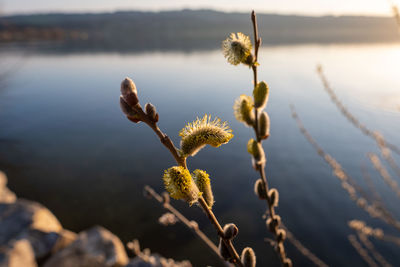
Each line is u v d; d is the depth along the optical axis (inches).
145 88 2635.3
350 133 1296.8
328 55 5024.6
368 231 169.2
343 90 2149.4
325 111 1647.4
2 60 1471.5
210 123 39.3
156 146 1243.2
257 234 650.2
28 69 3708.2
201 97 2193.7
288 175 969.5
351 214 730.8
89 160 1099.9
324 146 1174.3
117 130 1489.9
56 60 4832.7
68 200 794.2
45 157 1125.7
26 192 845.8
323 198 822.5
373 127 1314.0
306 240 642.2
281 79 2837.1
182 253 563.5
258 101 50.9
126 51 7007.9
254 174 976.3
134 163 1061.8
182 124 1536.7
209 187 39.7
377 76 2736.2
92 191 843.4
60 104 2068.2
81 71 3735.2
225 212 743.1
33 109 1910.7
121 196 807.7
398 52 5211.6
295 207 786.8
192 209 711.1
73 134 1422.2
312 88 2311.8
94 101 2164.1
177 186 34.8
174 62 4776.1
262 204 775.1
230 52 48.1
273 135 1332.4
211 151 1200.8
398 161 937.5
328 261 570.3
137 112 35.9
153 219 681.6
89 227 669.3
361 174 896.3
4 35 4638.3
